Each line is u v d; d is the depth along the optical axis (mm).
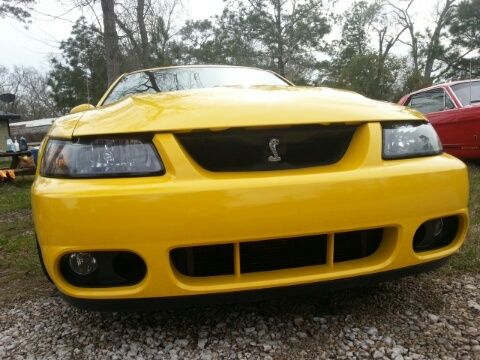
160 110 1849
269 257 1818
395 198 1799
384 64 22438
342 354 1785
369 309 2143
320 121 1791
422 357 1733
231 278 1745
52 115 50812
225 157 1737
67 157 1753
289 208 1680
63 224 1636
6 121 14812
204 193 1636
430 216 1887
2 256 3332
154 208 1618
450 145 6152
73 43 28547
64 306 2350
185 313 2170
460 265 2609
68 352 1884
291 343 1880
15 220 4789
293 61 37125
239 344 1888
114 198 1619
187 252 1758
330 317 2084
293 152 1793
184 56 35344
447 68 37812
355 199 1744
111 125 1792
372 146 1839
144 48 14758
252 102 1888
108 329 2062
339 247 1896
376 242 1932
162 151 1694
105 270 1715
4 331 2109
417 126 2018
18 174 8961
